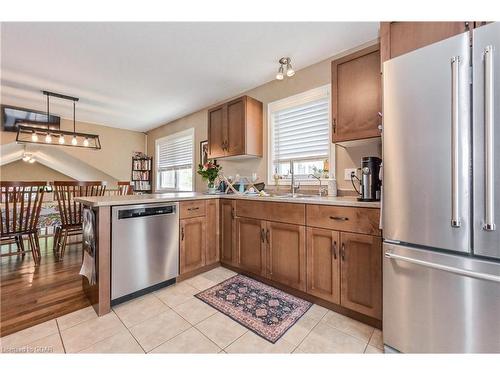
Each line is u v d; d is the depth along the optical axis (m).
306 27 1.97
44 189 2.89
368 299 1.57
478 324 1.05
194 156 4.30
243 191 2.96
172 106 3.98
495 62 0.99
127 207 1.87
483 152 1.02
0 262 2.73
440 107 1.13
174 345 1.40
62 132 3.58
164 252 2.13
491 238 1.01
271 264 2.14
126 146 5.59
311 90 2.58
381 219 1.38
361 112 1.82
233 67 2.64
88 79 2.95
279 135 2.94
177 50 2.31
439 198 1.14
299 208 1.93
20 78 2.93
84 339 1.44
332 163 2.41
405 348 1.27
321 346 1.40
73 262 2.74
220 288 2.13
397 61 1.28
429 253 1.18
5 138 3.96
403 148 1.26
